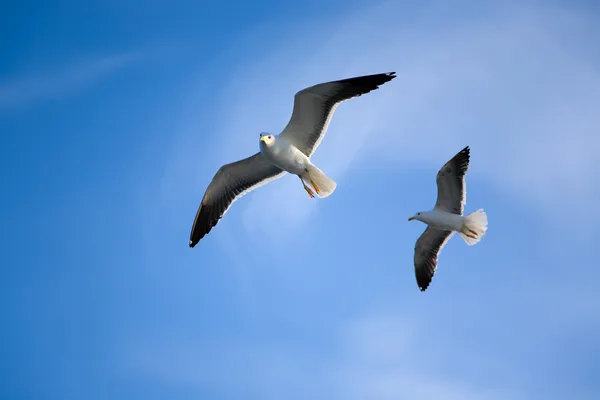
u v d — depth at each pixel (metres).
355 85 13.61
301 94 13.49
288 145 13.67
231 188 15.35
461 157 15.38
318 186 13.89
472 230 15.36
